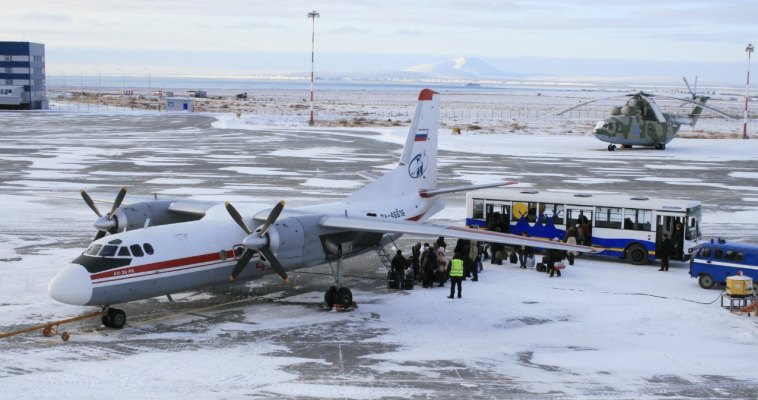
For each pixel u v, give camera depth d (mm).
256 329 25125
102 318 24812
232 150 88500
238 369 20953
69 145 90750
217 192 55219
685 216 35094
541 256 37875
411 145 32844
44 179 61125
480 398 19031
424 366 21547
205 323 25734
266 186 59031
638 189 60250
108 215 28812
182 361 21562
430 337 24500
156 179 62156
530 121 168625
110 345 23000
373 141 103875
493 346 23609
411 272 32156
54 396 18578
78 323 25344
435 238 42500
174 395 18812
